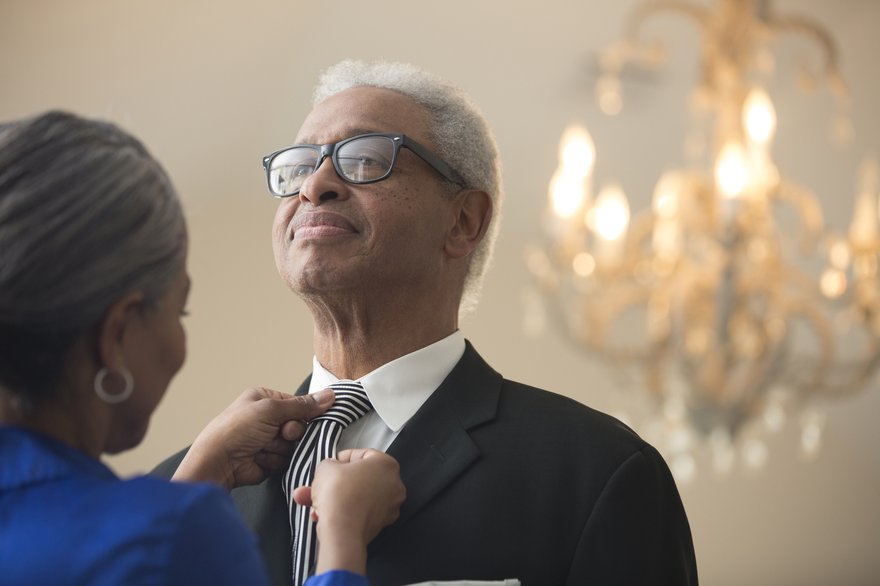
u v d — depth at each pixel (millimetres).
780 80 11336
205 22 10000
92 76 10141
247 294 12578
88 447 1875
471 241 2811
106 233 1777
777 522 14094
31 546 1686
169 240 1880
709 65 7371
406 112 2713
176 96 10688
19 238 1717
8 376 1780
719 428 7410
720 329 7125
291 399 2588
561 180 7426
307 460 2523
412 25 10625
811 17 10992
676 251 7297
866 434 14070
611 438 2562
